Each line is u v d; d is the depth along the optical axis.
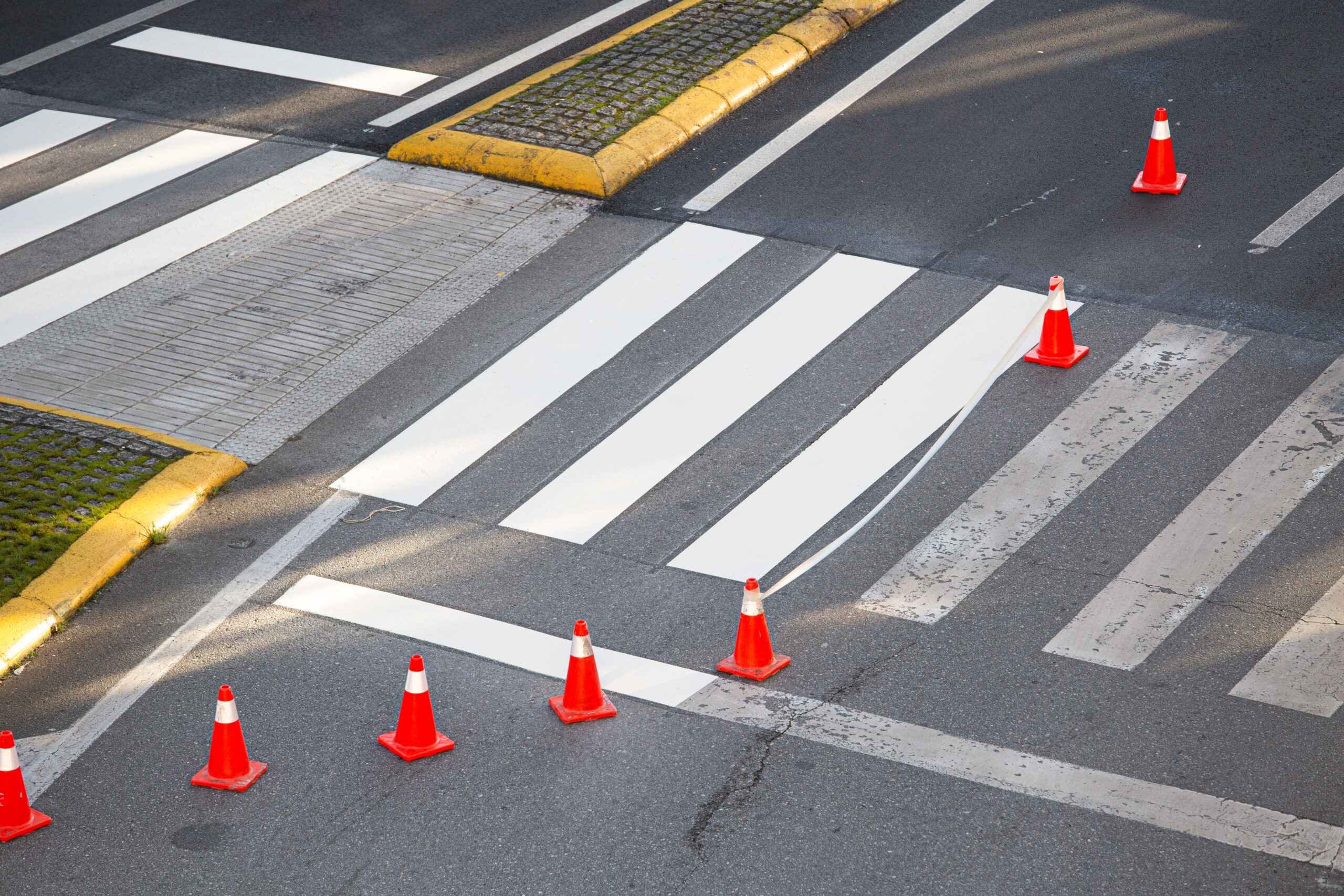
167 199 15.11
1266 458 10.62
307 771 8.34
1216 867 7.45
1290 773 8.01
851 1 18.17
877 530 10.20
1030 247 13.46
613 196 14.79
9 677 9.20
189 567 10.15
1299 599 9.29
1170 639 9.03
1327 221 13.47
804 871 7.54
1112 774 8.07
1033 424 11.18
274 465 11.16
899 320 12.56
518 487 10.84
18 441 11.27
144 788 8.26
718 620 9.45
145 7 19.69
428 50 18.14
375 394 11.95
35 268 13.98
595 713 8.64
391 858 7.72
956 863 7.55
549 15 19.06
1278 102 15.55
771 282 13.20
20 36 18.95
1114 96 15.95
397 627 9.50
